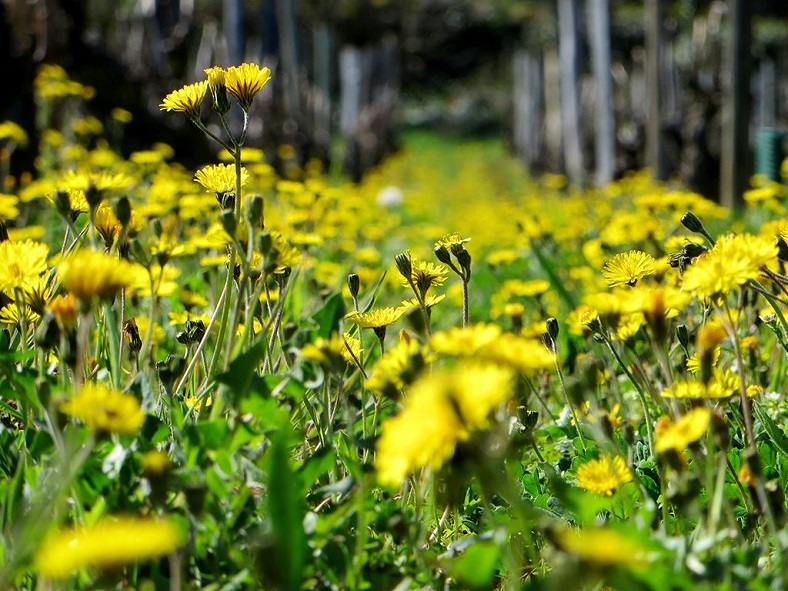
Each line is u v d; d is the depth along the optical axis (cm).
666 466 135
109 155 288
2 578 127
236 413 137
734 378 140
